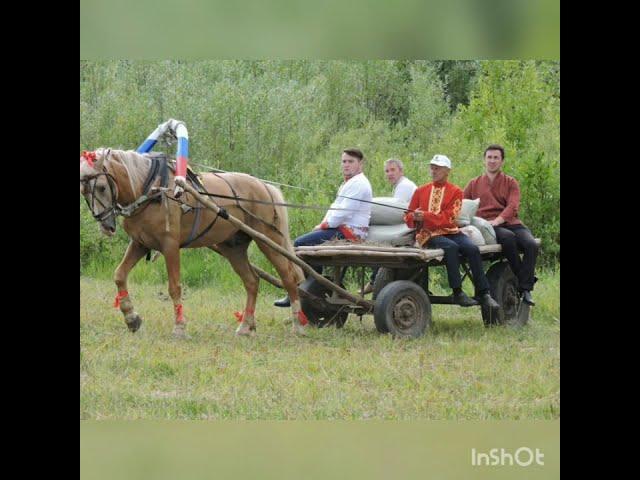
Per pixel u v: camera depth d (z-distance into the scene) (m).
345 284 19.83
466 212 16.09
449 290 20.59
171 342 13.82
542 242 21.88
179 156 14.12
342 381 11.94
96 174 13.84
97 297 17.84
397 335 14.74
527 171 22.17
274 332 15.40
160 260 20.73
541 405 10.80
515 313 16.70
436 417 10.49
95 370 11.80
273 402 10.91
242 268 15.32
